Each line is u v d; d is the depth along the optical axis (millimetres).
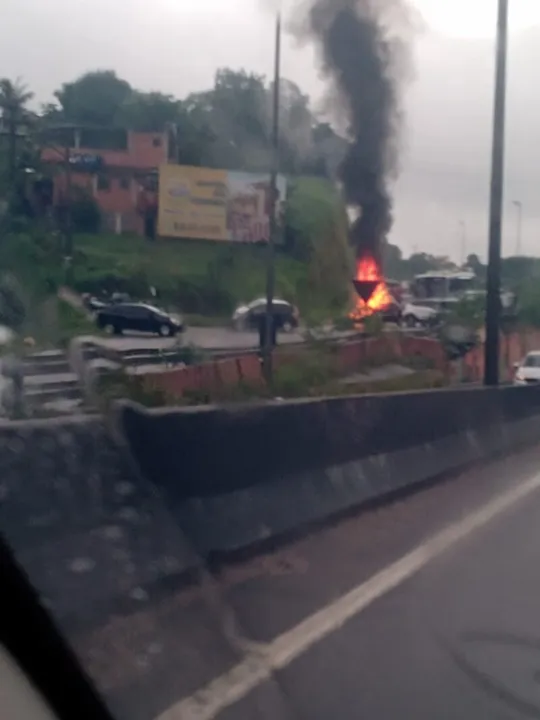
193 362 26797
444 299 51812
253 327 38812
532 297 57312
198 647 7273
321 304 40281
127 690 6340
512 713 6406
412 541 11328
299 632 7789
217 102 42156
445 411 17078
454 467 16828
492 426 19641
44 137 33000
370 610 8492
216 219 42406
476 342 43406
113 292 36469
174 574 8695
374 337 38500
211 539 9492
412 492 14758
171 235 41438
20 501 7152
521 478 16516
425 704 6484
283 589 9039
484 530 12094
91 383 16641
